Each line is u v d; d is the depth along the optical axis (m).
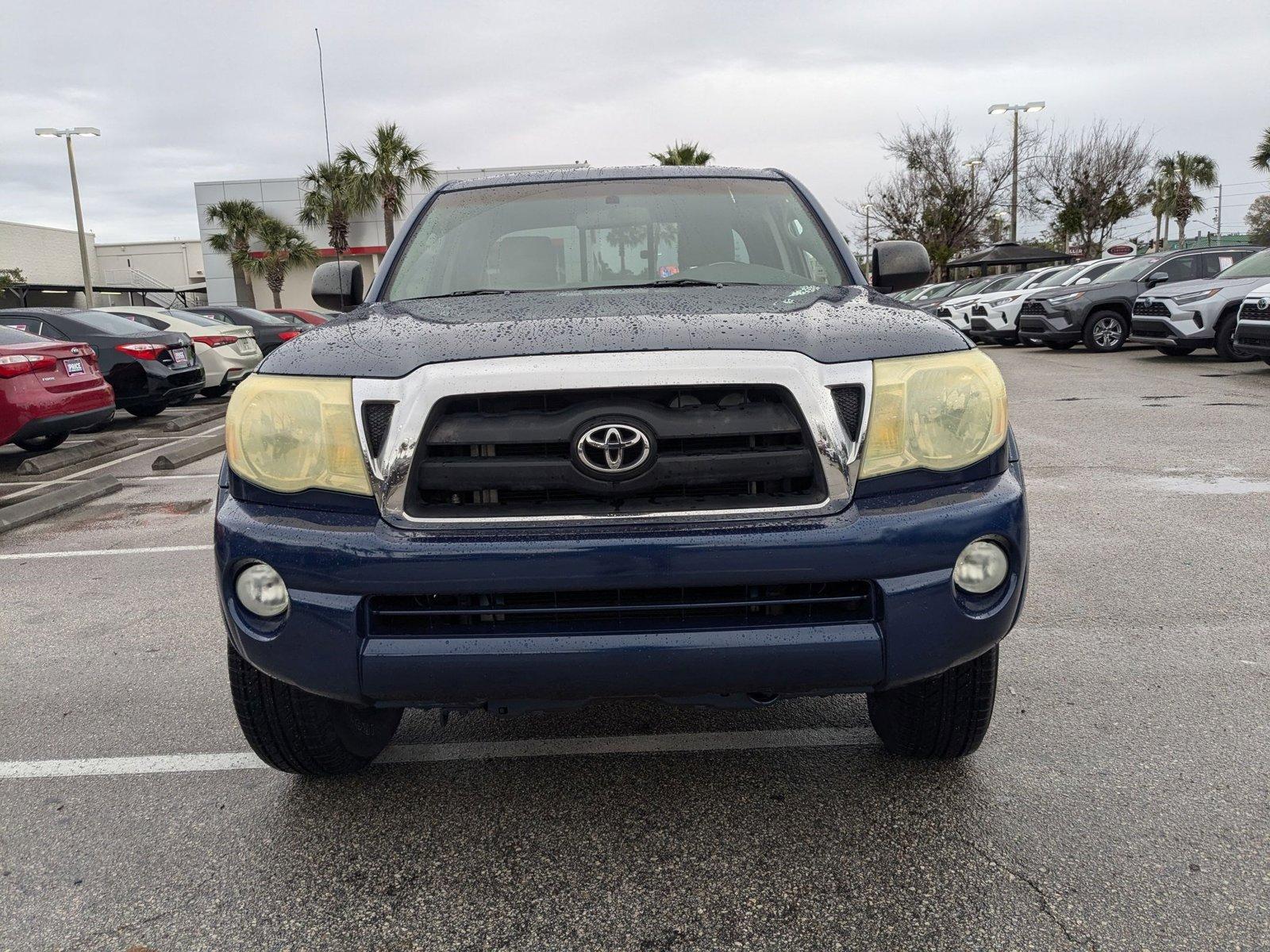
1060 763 2.78
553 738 3.08
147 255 59.56
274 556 2.15
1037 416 9.61
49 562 5.66
